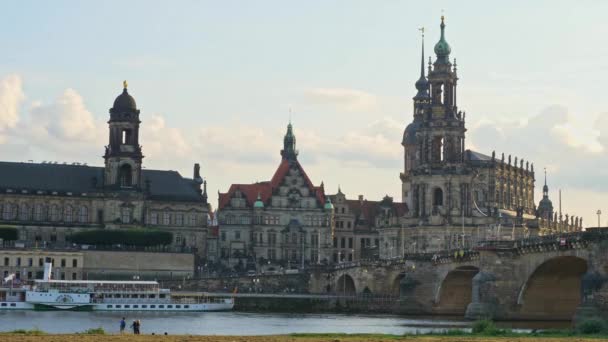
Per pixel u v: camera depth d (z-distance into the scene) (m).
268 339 126.69
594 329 161.75
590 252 185.00
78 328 190.50
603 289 180.25
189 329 193.88
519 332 156.25
